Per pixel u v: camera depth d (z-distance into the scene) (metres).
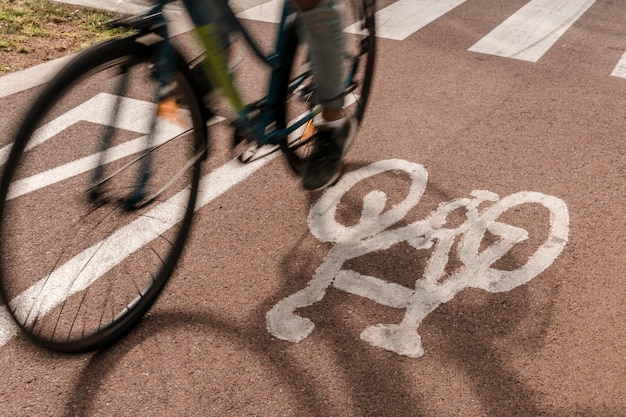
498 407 2.66
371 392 2.71
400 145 4.53
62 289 2.86
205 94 2.84
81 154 3.27
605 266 3.44
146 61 2.53
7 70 5.31
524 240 3.61
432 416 2.62
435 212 3.83
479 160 4.39
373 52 4.08
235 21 2.82
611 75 5.89
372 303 3.16
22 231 2.94
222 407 2.61
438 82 5.59
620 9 7.71
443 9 7.52
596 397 2.71
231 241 3.52
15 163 2.42
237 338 2.93
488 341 2.96
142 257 3.02
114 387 2.68
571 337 3.00
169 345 2.88
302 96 3.26
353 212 3.80
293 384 2.72
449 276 3.34
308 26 2.94
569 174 4.27
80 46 5.88
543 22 7.19
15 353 2.80
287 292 3.21
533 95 5.42
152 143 2.64
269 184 4.00
